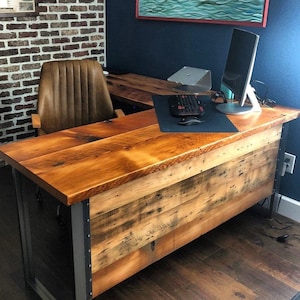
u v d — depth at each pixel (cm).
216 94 262
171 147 182
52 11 332
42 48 335
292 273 219
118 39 363
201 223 215
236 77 227
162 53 328
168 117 222
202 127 208
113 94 279
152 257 194
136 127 207
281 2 243
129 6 342
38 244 238
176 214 196
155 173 175
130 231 176
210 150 189
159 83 314
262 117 227
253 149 227
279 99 259
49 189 148
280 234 254
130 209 172
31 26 323
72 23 348
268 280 213
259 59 264
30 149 179
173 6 306
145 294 203
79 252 158
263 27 256
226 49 282
